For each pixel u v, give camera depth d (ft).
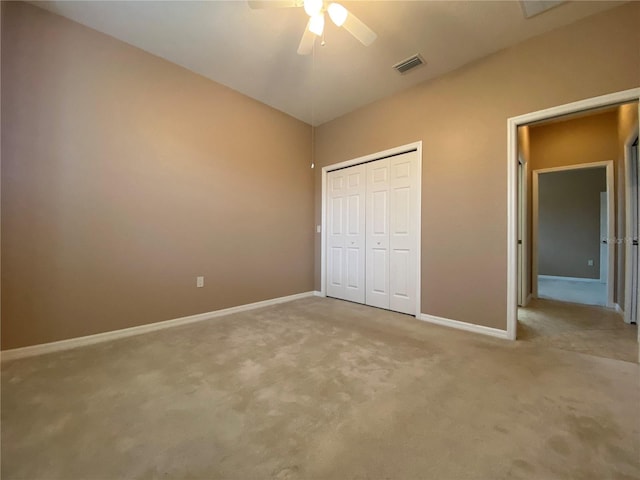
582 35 7.27
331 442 4.04
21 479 3.39
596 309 11.70
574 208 20.42
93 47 7.95
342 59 9.07
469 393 5.32
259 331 8.89
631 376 5.99
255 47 8.64
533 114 7.97
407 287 10.91
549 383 5.68
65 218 7.57
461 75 9.35
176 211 9.63
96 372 6.14
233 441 4.06
